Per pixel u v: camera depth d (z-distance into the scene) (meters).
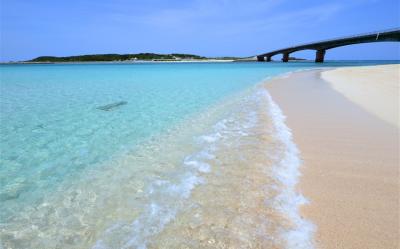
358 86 12.30
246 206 3.01
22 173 4.22
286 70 34.75
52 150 5.20
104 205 3.23
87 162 4.57
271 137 5.39
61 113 8.57
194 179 3.75
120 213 3.05
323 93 10.80
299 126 6.06
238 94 11.86
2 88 16.00
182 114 8.08
